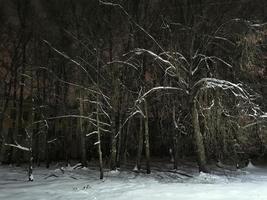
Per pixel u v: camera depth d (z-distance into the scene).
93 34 31.34
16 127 39.84
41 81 38.97
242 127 28.27
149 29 30.97
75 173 29.73
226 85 26.17
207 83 26.19
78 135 38.72
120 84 29.89
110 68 29.75
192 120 27.33
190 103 27.05
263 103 30.16
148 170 29.30
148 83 30.61
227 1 29.28
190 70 27.20
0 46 40.41
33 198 19.12
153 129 39.97
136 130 33.78
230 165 32.91
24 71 38.50
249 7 29.70
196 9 29.53
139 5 31.59
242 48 27.59
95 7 32.34
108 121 33.50
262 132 28.64
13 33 40.03
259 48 27.98
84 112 33.12
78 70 32.06
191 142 33.62
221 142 28.64
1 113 39.53
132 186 22.61
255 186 22.00
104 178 26.66
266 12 30.00
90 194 20.06
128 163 37.72
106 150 40.62
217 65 29.00
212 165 33.53
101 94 27.27
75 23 32.34
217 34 28.56
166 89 28.97
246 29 27.58
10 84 39.69
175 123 30.25
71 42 36.03
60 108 38.34
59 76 37.31
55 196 19.62
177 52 27.69
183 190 20.67
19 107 39.81
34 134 38.50
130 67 30.84
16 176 28.42
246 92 27.44
